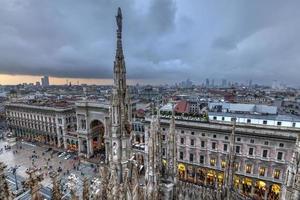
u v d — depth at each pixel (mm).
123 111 16094
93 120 78312
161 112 71562
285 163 49094
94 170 67000
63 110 88688
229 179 34031
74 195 19141
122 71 15648
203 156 59500
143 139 72625
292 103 106812
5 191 12320
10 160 76562
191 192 51562
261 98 123375
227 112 65750
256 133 51344
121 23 14938
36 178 13812
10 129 115250
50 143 98000
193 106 83875
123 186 16250
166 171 31516
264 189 52125
